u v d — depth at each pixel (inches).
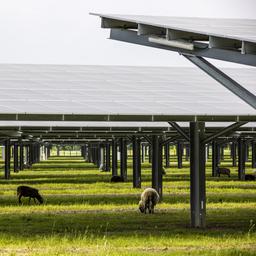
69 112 1099.9
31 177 3100.4
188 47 820.6
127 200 1828.2
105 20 901.8
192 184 1284.4
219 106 1198.9
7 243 1077.8
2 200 1856.5
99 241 1094.4
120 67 1697.8
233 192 2137.1
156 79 1515.7
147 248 1031.0
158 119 1124.5
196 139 1272.1
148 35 866.8
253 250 1008.2
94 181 2743.6
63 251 1000.9
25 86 1365.7
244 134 2166.6
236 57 799.1
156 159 1797.5
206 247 1042.7
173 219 1402.6
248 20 1053.8
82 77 1529.3
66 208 1622.8
